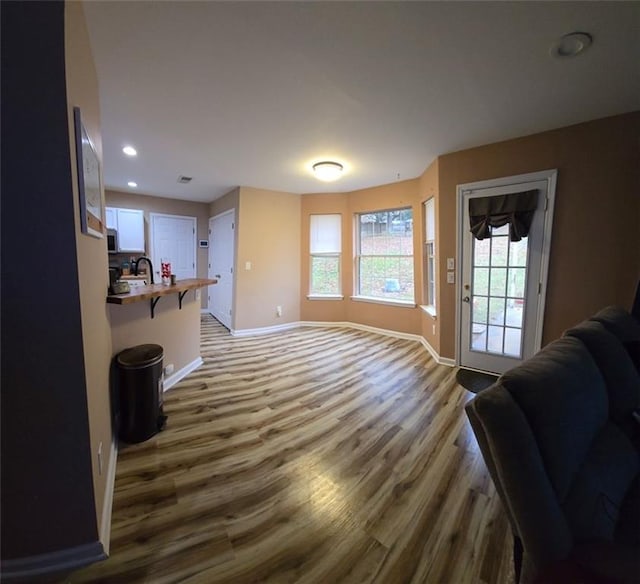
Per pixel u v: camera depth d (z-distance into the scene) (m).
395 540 1.33
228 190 5.20
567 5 1.45
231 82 2.05
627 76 2.00
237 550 1.28
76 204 1.16
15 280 1.07
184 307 3.22
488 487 1.65
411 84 2.08
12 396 1.09
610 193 2.56
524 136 2.90
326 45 1.70
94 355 1.40
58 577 1.14
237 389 2.90
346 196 5.24
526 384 0.87
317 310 5.49
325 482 1.69
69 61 1.15
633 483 1.08
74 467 1.16
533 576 0.83
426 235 4.31
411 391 2.87
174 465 1.82
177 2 1.41
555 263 2.81
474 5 1.44
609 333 1.48
